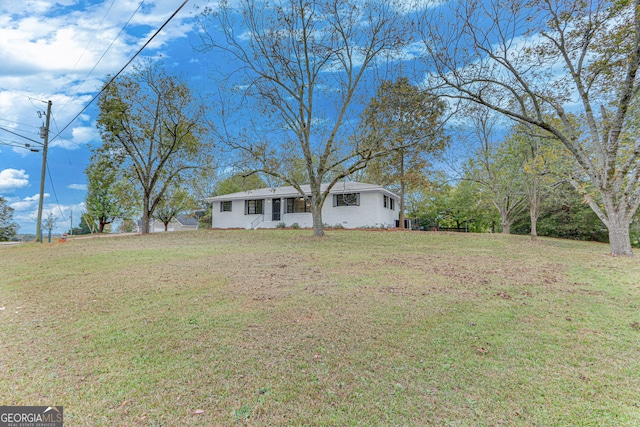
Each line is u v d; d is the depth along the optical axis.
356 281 6.55
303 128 14.77
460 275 7.32
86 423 2.25
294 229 20.78
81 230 46.75
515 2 10.39
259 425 2.24
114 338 3.71
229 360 3.17
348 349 3.42
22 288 6.10
